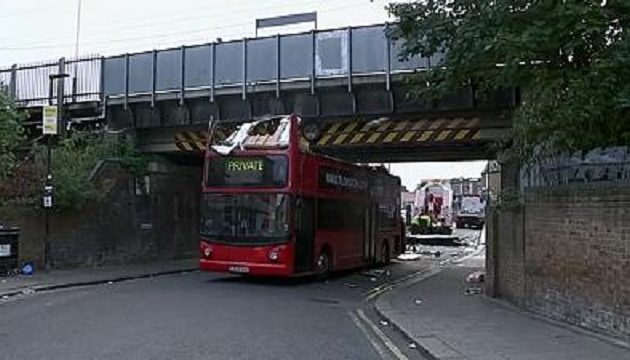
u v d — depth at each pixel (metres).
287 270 21.25
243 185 21.81
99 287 20.62
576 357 9.76
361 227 27.75
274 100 27.45
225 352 10.49
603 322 11.64
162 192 31.80
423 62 24.52
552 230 13.70
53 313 14.58
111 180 28.27
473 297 18.50
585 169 12.81
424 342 11.30
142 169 30.17
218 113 28.50
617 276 11.18
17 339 11.31
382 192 31.11
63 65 31.02
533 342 11.11
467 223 76.75
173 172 32.69
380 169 30.94
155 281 22.91
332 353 10.78
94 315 14.31
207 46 28.09
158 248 31.42
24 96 31.39
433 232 55.75
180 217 33.22
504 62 13.17
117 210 28.64
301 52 26.50
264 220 21.52
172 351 10.41
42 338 11.43
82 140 29.47
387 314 15.01
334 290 21.53
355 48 25.72
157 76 29.09
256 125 22.19
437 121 27.02
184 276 25.11
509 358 9.86
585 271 12.27
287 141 21.67
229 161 22.06
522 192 16.25
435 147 31.73
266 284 22.50
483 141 27.50
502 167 21.92
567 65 12.80
